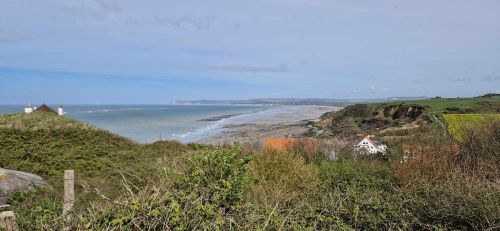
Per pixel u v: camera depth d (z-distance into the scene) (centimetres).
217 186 462
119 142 2248
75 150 1922
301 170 978
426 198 672
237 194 481
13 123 2212
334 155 1691
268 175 939
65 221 372
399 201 679
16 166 1574
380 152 1578
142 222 374
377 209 646
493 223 542
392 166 1024
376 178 995
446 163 920
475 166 891
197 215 409
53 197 985
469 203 597
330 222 590
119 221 359
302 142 1814
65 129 2255
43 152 1805
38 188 1083
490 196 602
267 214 498
